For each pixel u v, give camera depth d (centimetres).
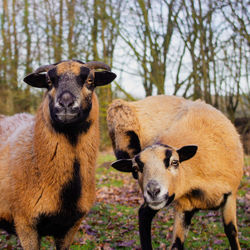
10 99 1984
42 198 336
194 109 505
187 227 454
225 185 430
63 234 371
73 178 346
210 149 437
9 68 1966
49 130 339
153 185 353
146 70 1241
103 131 1706
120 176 1005
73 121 323
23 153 351
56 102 319
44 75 375
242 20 954
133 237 525
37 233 347
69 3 1602
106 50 1570
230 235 432
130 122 603
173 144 450
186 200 438
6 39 1991
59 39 1575
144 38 1258
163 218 602
